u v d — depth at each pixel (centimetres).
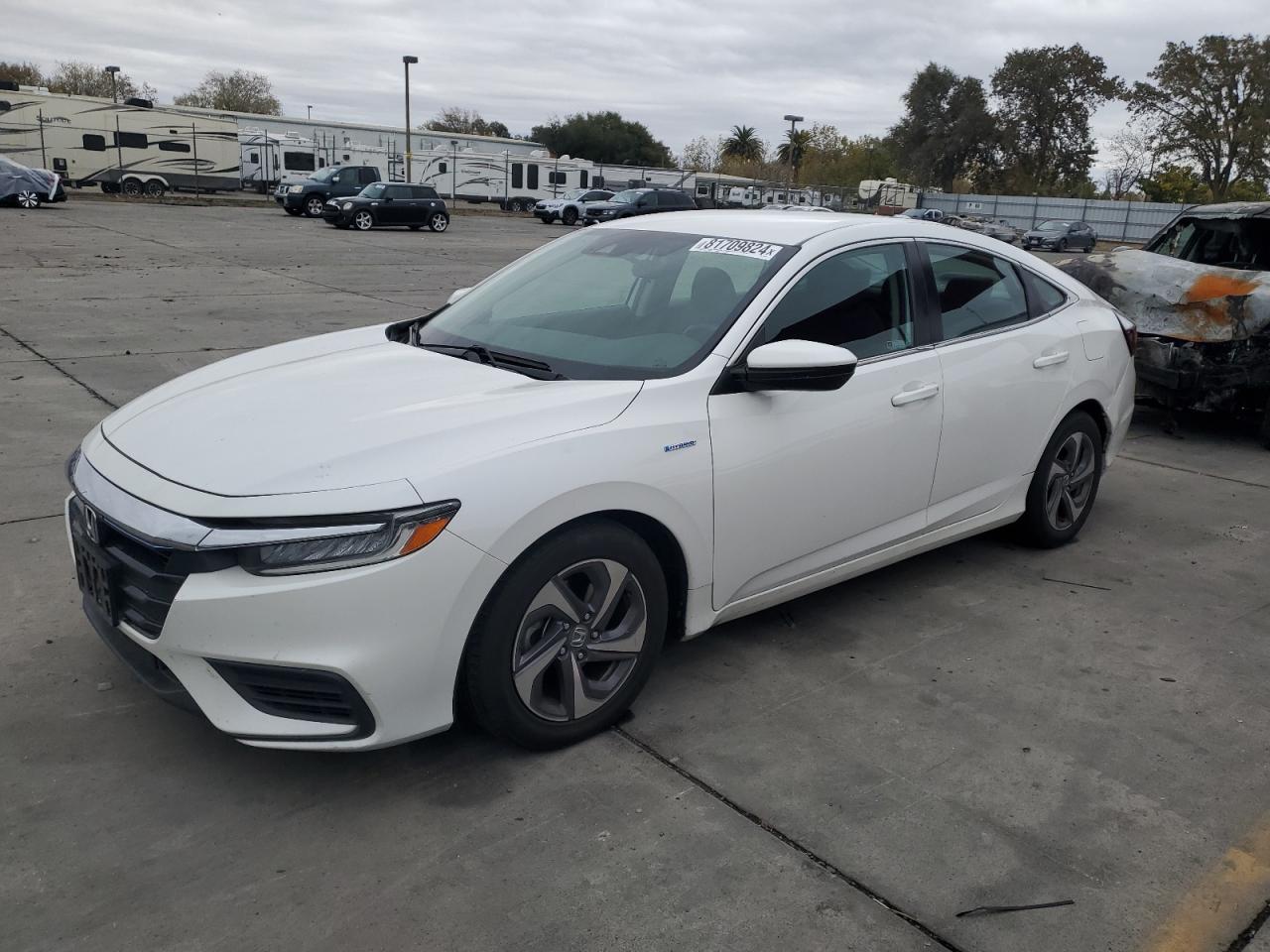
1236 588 447
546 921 233
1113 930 236
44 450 582
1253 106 5231
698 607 323
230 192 4478
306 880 244
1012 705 338
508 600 271
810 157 7844
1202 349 684
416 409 286
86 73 8156
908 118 7400
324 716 259
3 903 233
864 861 257
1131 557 480
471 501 259
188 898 237
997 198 5772
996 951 229
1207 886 252
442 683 265
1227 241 765
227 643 248
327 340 389
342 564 246
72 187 4084
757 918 236
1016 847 264
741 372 320
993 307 423
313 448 265
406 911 234
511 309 378
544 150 6212
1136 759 308
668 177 5447
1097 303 490
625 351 331
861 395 354
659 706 328
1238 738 322
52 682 328
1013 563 466
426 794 278
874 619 401
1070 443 467
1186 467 654
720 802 279
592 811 273
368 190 2953
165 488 261
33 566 418
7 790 273
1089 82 6844
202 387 326
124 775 282
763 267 349
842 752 306
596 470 280
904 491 380
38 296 1214
